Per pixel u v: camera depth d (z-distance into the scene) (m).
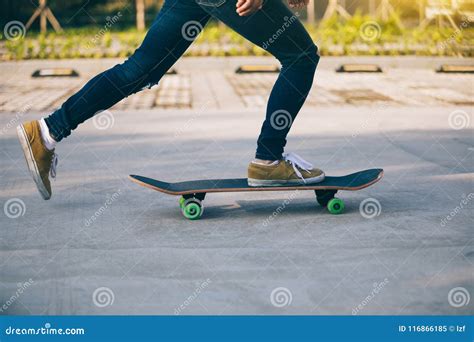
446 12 18.92
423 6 20.34
